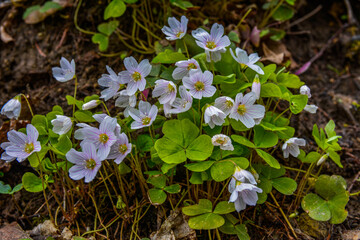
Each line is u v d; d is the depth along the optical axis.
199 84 0.29
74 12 0.40
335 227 0.31
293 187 0.30
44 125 0.32
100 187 0.33
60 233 0.31
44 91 0.38
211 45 0.30
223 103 0.29
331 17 0.47
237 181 0.28
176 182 0.32
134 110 0.29
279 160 0.35
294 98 0.31
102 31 0.38
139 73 0.29
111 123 0.28
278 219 0.32
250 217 0.32
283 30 0.41
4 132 0.35
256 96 0.29
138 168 0.31
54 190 0.34
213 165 0.29
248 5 0.41
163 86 0.29
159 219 0.31
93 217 0.32
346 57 0.44
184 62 0.29
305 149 0.36
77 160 0.28
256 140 0.31
